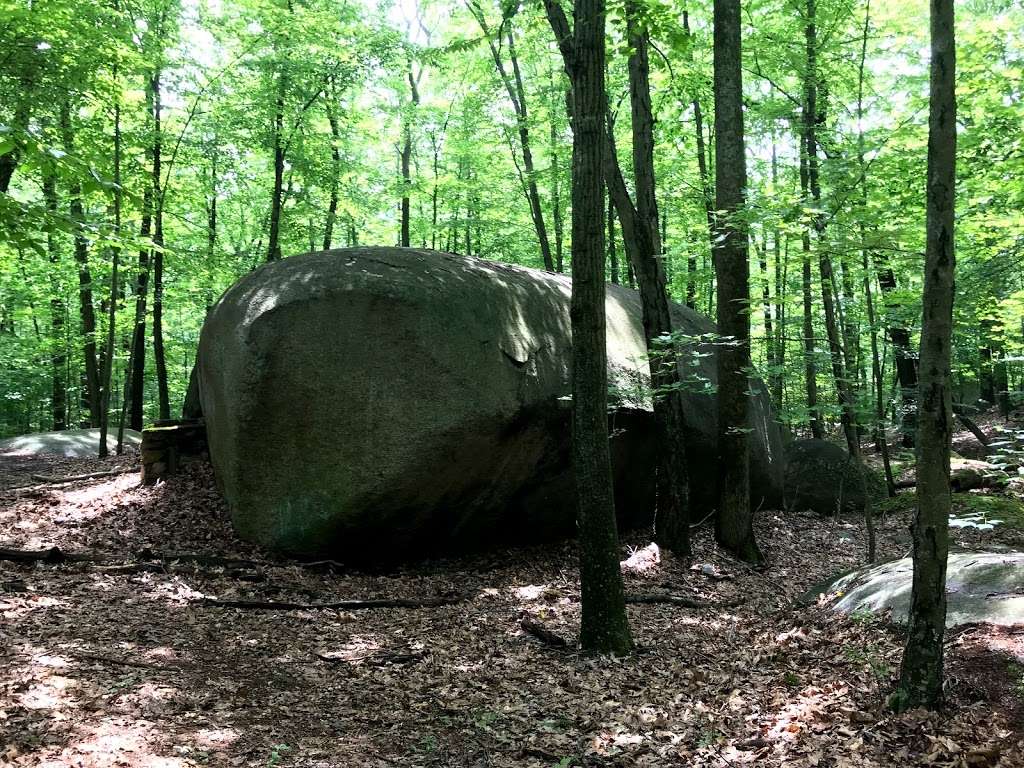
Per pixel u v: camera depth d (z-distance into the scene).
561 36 7.55
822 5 13.74
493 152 21.75
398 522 9.34
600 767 4.75
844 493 14.36
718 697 5.75
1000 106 9.00
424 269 9.91
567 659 6.85
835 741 4.70
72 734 4.44
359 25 17.62
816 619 7.00
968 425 18.05
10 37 9.95
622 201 10.90
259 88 16.77
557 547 10.94
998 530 11.37
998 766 4.13
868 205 8.82
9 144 4.12
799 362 10.11
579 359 6.91
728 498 11.21
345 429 9.02
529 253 25.86
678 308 14.35
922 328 4.79
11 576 7.64
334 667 6.34
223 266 18.23
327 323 9.13
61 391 24.16
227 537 9.66
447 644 7.14
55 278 19.86
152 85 16.09
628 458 11.63
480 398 9.30
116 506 10.62
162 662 5.93
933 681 4.76
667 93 14.97
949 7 4.58
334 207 20.28
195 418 12.31
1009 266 8.02
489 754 4.93
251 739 4.80
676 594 9.51
